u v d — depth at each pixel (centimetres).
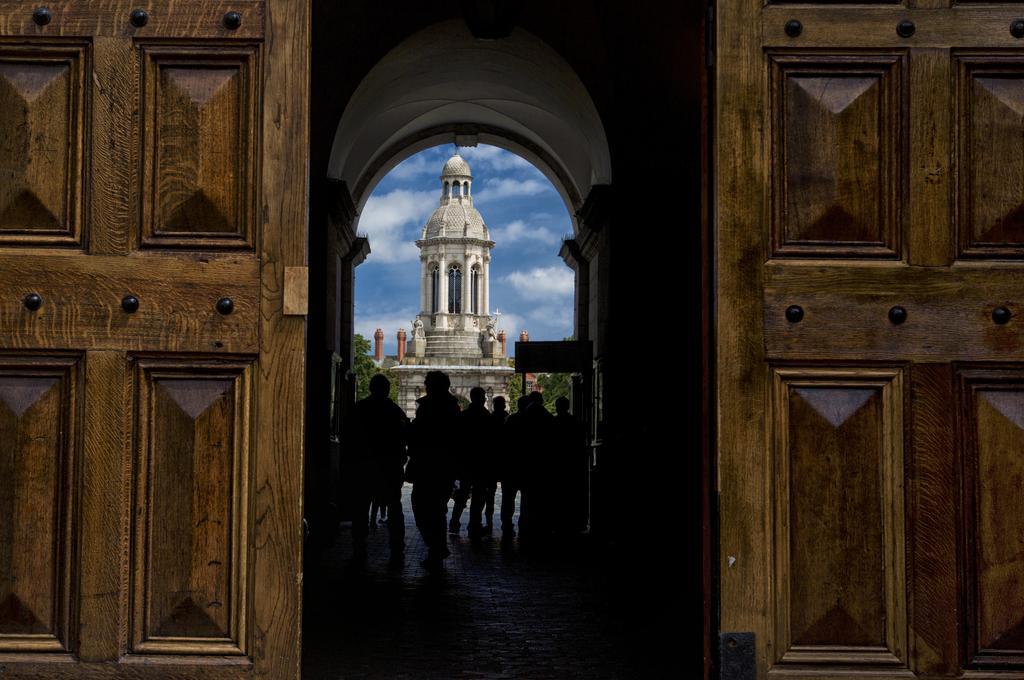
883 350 412
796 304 414
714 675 411
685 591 995
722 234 416
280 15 416
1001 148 416
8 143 411
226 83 415
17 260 408
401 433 1213
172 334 408
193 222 412
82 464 404
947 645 404
